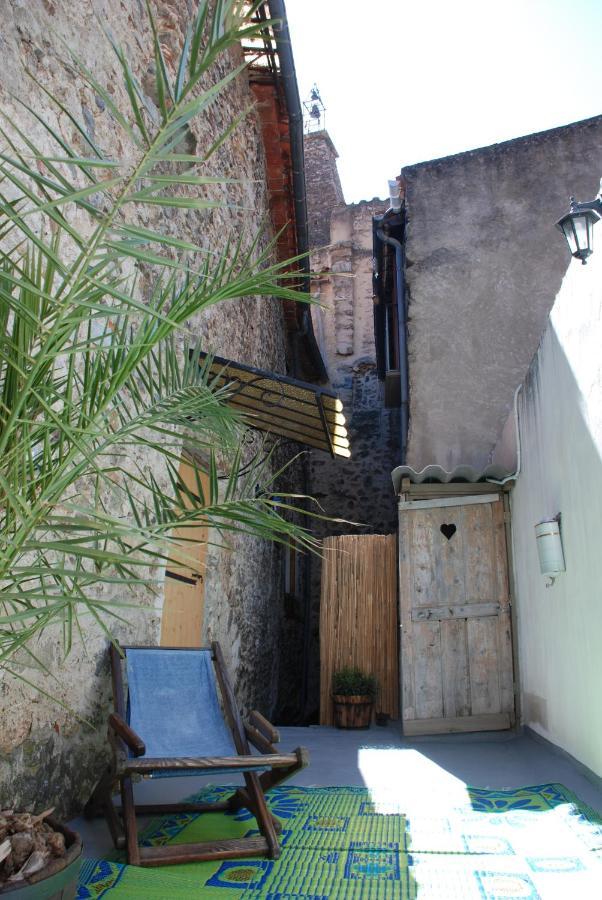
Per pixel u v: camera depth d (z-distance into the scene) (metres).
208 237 5.53
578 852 2.58
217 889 2.26
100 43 3.71
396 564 6.55
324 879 2.36
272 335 8.45
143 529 1.67
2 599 1.50
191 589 4.80
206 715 3.18
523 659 5.20
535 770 4.05
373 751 4.80
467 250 7.03
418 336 6.87
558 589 4.12
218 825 3.00
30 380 1.50
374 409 11.08
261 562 7.20
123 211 3.81
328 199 12.75
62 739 2.97
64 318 1.49
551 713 4.33
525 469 5.08
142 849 2.51
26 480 1.65
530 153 7.19
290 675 8.72
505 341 6.75
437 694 5.35
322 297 11.84
